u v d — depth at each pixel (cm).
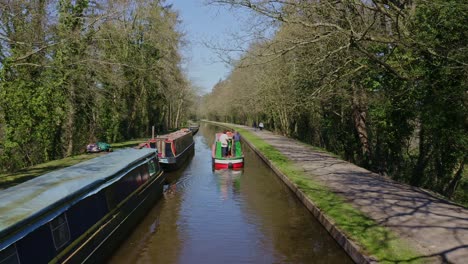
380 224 897
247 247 950
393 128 1723
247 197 1479
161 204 1402
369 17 1455
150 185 1349
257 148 2955
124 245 977
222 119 10994
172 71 4009
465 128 1236
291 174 1659
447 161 1560
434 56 1177
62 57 2072
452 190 1586
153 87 3991
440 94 1197
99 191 911
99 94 2412
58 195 762
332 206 1088
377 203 1089
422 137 1664
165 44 3759
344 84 1684
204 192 1594
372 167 2048
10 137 1897
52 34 2022
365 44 1466
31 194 766
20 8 1762
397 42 1103
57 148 2328
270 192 1562
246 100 4884
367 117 2222
